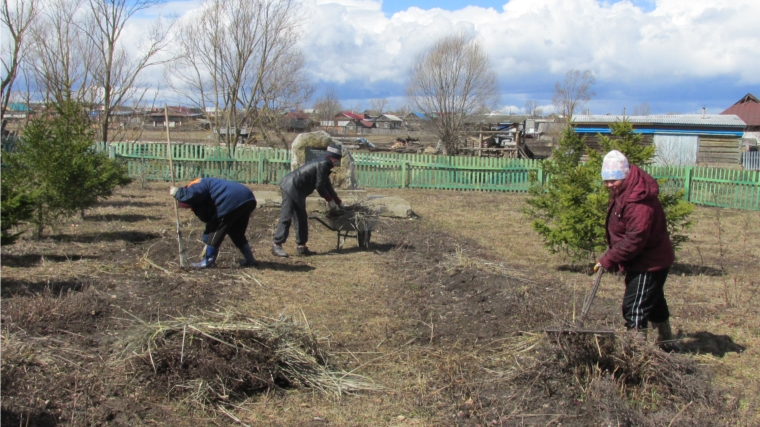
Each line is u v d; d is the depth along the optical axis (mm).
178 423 3893
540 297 6676
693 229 14062
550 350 4531
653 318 5105
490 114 48500
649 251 4809
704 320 6348
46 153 9602
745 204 18562
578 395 4309
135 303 6062
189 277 7129
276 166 22281
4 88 21953
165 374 4293
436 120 42688
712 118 35344
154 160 22141
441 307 6523
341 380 4570
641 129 34688
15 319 5176
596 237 8477
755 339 5766
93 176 10414
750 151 36625
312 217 9336
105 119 25031
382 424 4008
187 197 7250
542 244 11070
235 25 28516
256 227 11312
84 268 7348
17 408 3725
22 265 7434
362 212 9523
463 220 14266
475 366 4840
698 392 4312
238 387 4312
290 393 4402
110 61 24578
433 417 4094
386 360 5031
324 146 15648
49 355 4582
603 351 4457
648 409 4184
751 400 4359
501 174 22297
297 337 4762
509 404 4234
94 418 3820
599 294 7297
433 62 41125
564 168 9297
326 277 7703
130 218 12141
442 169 22578
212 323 4609
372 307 6477
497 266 8234
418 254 9438
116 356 4605
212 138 30781
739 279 8523
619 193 4801
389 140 63656
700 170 19797
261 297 6656
